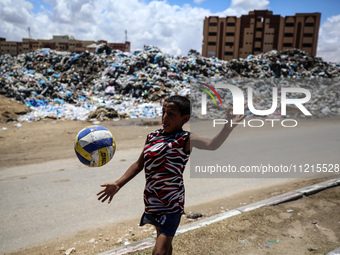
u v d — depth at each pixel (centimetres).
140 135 1109
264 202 456
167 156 213
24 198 518
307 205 455
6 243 369
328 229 382
